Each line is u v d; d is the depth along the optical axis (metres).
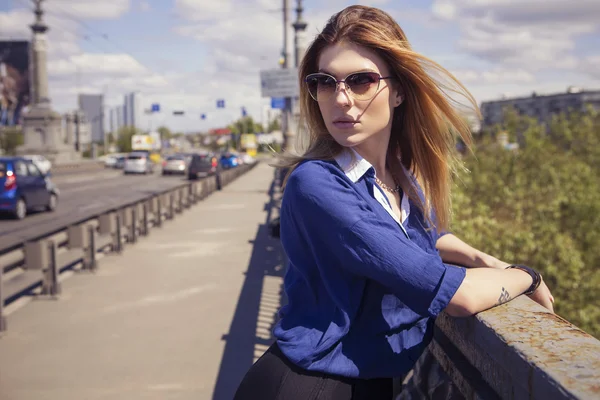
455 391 1.51
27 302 7.45
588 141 18.22
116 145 145.75
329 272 1.28
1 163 17.20
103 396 4.48
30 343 5.81
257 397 1.30
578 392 0.83
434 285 1.19
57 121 72.56
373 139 1.43
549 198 11.24
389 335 1.35
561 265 7.89
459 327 1.47
